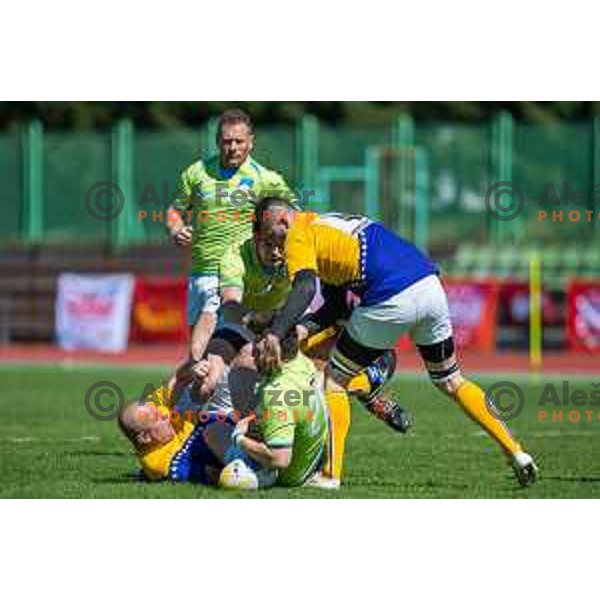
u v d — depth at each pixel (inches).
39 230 4507.9
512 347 3909.9
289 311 1266.0
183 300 3863.2
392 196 4399.6
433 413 2171.5
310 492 1315.2
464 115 5344.5
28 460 1587.1
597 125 4340.6
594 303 3722.9
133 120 5354.3
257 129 4431.6
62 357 3681.1
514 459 1352.1
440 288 1327.5
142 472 1427.2
